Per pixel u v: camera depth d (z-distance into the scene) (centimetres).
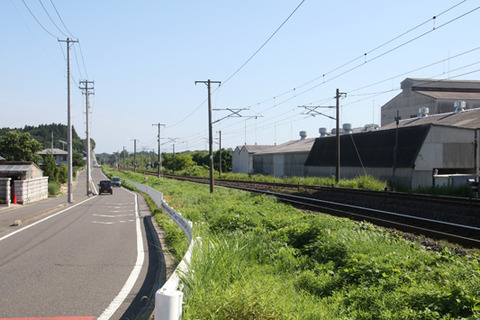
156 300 376
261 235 1030
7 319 507
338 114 3195
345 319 487
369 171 3531
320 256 837
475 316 435
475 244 1023
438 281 582
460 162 3130
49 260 871
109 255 933
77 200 2998
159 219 1588
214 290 509
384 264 663
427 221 1388
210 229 1243
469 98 5188
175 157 9856
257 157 6994
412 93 5441
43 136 16162
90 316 527
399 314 480
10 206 2341
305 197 2567
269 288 570
